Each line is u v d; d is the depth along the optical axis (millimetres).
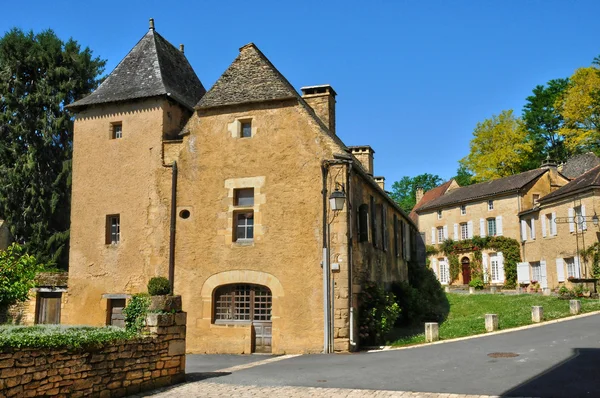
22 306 17484
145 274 16266
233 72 16969
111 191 17094
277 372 11094
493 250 42438
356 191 16266
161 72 18234
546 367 9945
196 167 16312
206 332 15367
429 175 76562
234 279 15391
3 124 30406
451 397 8148
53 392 7750
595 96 42125
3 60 30984
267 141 15836
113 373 8820
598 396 7840
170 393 9227
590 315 17469
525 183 41000
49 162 30922
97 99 17781
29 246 29141
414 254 30938
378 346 15102
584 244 30656
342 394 8664
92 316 16625
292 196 15336
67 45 32219
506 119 51969
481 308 24453
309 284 14797
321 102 19719
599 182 29891
